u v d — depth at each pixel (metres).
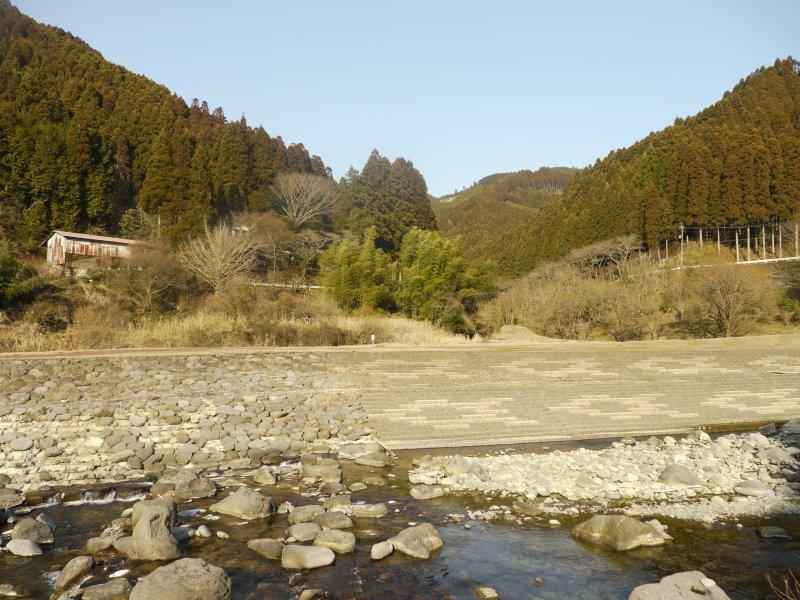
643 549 7.64
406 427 14.67
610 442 14.31
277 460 12.40
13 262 28.16
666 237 57.72
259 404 15.22
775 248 56.31
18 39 61.59
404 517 8.89
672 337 39.09
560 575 6.87
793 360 22.91
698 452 12.67
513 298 46.50
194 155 48.84
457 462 11.50
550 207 82.62
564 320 43.25
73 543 7.88
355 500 9.75
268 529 8.34
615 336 39.91
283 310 28.52
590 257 53.47
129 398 14.87
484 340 33.84
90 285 30.95
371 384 17.64
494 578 6.79
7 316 26.31
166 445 12.88
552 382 19.00
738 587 6.54
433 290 37.34
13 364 15.98
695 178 58.88
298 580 6.70
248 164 54.62
